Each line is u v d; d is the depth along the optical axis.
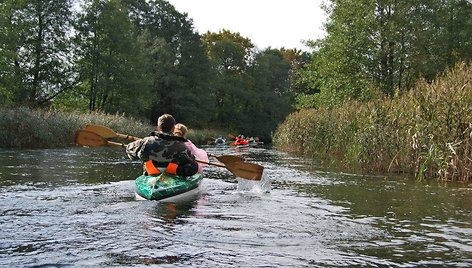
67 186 7.70
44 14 34.22
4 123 19.47
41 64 34.75
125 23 38.50
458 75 10.77
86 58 36.56
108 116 25.88
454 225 5.23
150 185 6.57
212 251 3.96
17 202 6.14
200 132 44.53
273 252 3.98
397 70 26.02
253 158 16.97
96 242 4.17
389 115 11.91
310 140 18.78
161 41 48.94
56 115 21.97
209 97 54.75
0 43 25.91
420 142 10.32
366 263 3.72
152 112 51.50
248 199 6.80
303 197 7.19
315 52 27.89
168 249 3.98
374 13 25.48
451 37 28.50
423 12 26.17
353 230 4.91
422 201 6.96
